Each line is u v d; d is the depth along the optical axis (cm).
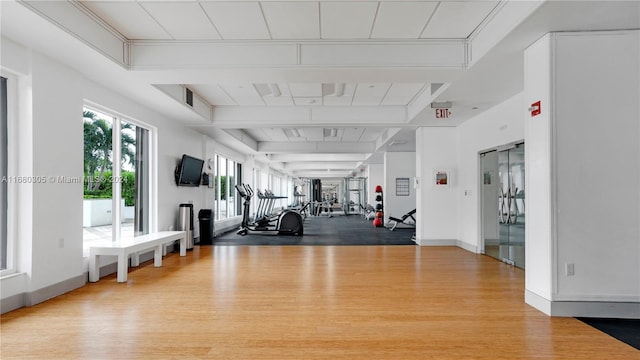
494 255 668
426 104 625
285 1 357
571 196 346
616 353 271
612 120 345
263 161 1627
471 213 743
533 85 372
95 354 268
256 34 433
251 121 778
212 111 775
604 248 344
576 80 347
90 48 379
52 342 288
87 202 502
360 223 1487
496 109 629
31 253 377
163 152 694
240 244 851
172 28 418
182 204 764
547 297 354
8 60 357
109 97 524
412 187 1278
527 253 388
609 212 344
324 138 1186
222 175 1201
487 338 298
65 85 425
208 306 380
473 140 730
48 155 399
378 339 296
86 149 503
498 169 647
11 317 343
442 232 823
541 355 267
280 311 365
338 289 448
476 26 414
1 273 361
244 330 314
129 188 616
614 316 343
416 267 582
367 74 466
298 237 991
